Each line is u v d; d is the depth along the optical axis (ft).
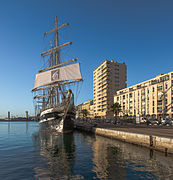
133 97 296.10
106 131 99.25
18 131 178.60
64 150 63.41
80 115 421.59
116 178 33.71
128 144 71.87
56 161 46.93
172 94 220.84
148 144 60.90
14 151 62.49
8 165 43.14
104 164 43.19
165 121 157.07
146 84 274.98
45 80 163.73
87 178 33.78
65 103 118.11
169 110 222.69
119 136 82.99
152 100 252.83
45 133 137.18
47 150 63.98
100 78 393.91
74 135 116.47
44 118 141.28
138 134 67.62
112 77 371.56
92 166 41.73
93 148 66.13
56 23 178.50
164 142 53.62
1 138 109.09
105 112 357.41
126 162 44.60
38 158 50.75
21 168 40.57
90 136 108.99
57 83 143.23
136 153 54.60
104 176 34.83
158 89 243.81
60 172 37.55
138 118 185.57
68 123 124.57
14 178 33.96
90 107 480.64
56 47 172.24
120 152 56.75
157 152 55.31
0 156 53.78
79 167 40.98
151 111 252.83
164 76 240.73
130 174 35.73
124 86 383.24
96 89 419.13
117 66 381.40
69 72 151.94
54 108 124.98
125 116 302.66
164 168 39.24
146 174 35.65
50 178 33.94
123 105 323.78
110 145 70.95
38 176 35.04
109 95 363.76
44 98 172.24
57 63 173.58
